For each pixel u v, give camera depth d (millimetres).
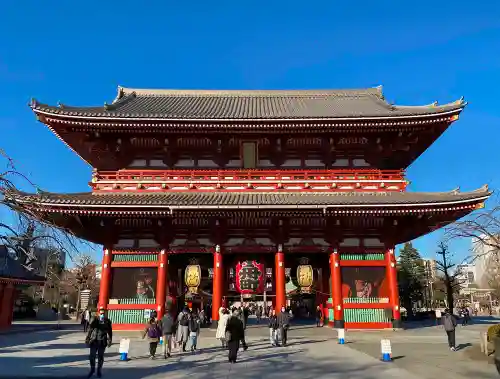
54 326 43125
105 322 14445
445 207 25766
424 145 32125
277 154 31703
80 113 28641
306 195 29500
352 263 28375
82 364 16375
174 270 32750
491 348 16734
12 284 41812
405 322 42750
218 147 31234
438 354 18172
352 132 30375
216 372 14461
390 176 30406
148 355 18609
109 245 28500
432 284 75812
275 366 15500
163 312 27203
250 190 30109
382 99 39938
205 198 28344
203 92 45094
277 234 28750
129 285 28172
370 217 27938
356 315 27688
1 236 13820
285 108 38844
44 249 16906
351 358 17172
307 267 28547
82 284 66312
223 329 20625
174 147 31438
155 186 30203
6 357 18406
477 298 98375
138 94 44156
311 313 43656
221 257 28594
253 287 28078
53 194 26828
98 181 30234
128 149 31672
